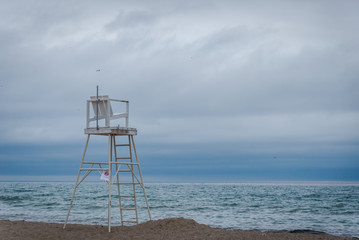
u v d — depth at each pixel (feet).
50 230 36.35
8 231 34.53
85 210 82.84
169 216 73.05
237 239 32.01
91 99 37.06
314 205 107.55
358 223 63.21
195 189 273.13
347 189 263.90
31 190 220.02
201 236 32.86
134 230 36.06
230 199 140.36
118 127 36.22
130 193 191.11
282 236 34.68
